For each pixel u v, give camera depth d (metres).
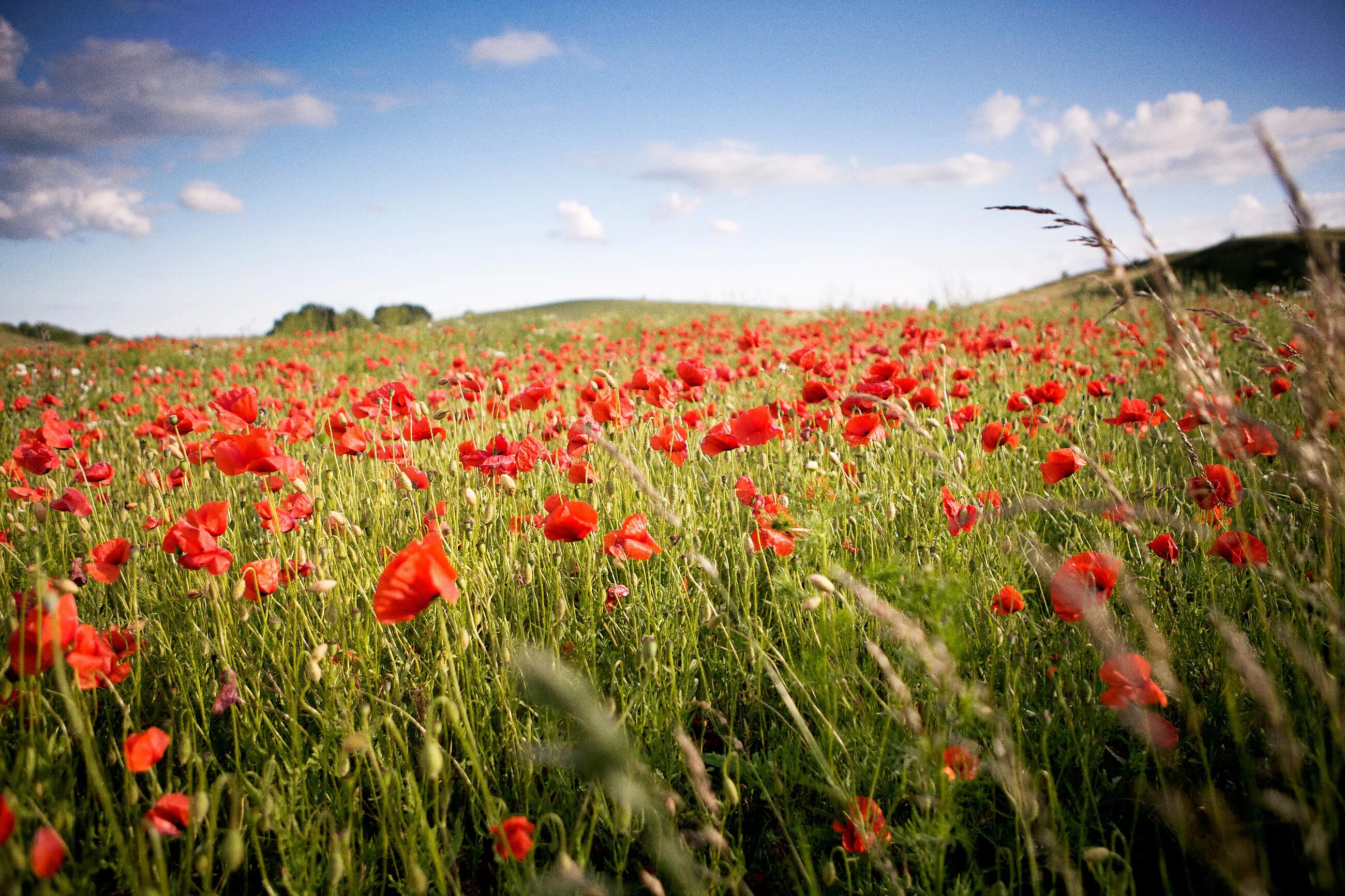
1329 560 1.53
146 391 8.77
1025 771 1.46
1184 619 2.15
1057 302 15.85
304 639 2.24
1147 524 2.48
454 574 1.48
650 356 7.83
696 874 1.41
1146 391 5.48
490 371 5.96
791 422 3.76
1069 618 1.64
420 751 1.98
